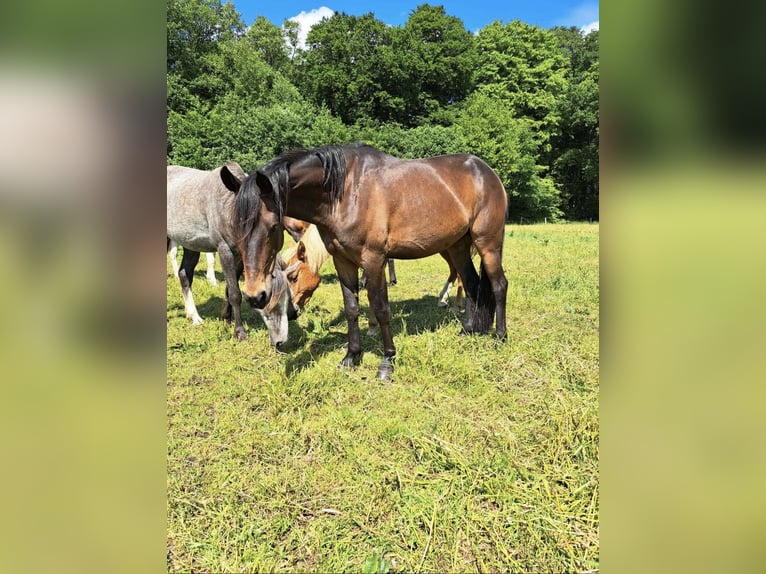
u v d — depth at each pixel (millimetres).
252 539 1875
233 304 4367
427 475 2211
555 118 31422
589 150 31734
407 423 2695
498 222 3826
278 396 3002
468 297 4234
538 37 31656
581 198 34312
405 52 29500
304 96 31406
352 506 2039
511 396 3006
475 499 2049
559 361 3475
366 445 2473
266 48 36969
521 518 1914
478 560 1751
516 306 5109
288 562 1771
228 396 3158
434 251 3648
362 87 29141
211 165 20359
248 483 2225
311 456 2430
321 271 8258
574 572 1676
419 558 1771
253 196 2580
